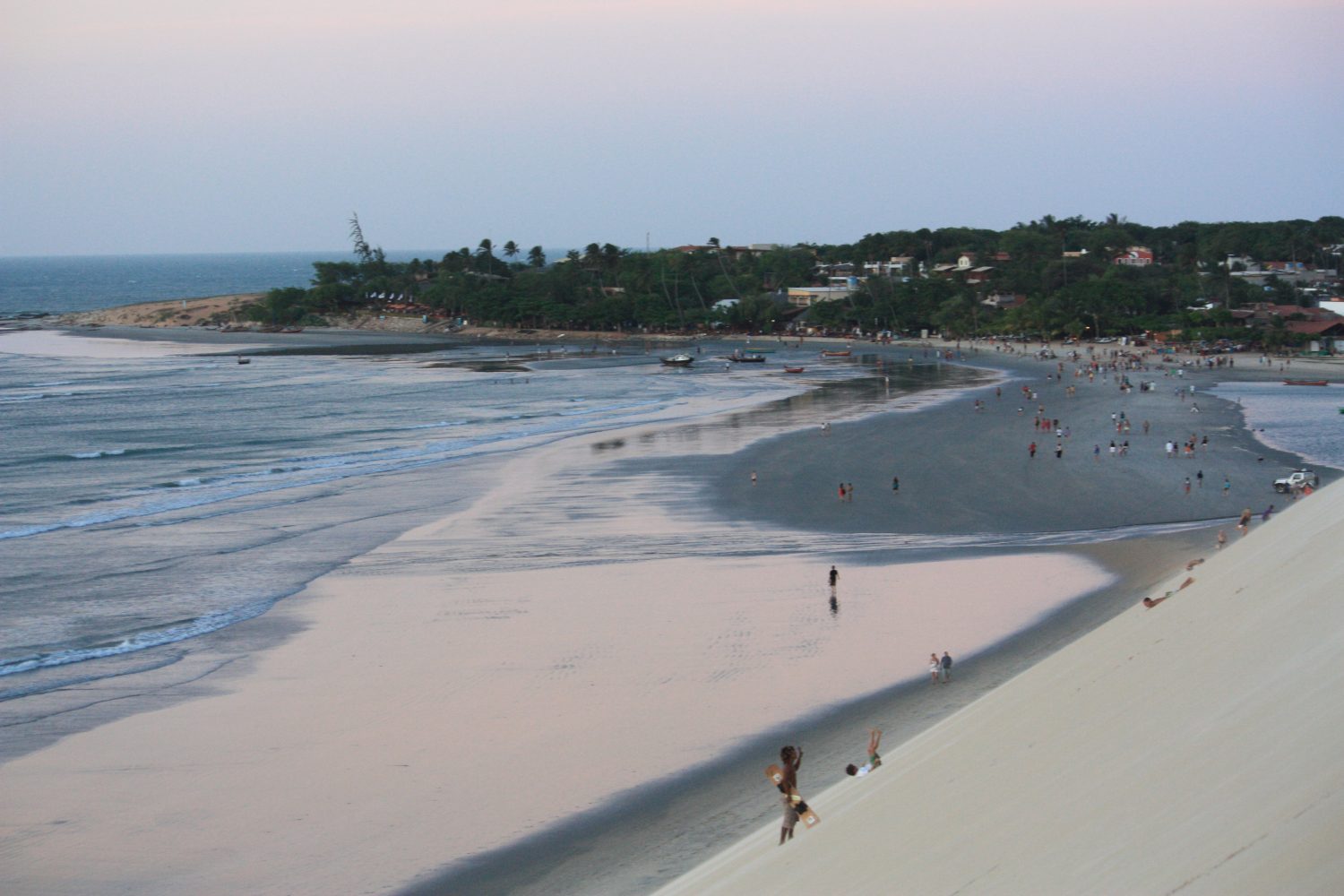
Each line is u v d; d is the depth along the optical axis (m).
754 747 31.52
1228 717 9.38
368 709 35.59
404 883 25.20
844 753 30.28
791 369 156.62
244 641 42.72
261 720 34.81
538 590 48.47
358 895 24.80
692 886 15.17
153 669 39.69
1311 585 11.00
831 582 46.59
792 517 63.09
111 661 40.66
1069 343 180.50
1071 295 193.00
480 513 65.31
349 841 27.17
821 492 70.19
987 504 65.94
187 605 47.78
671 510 65.44
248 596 48.97
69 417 118.81
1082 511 63.41
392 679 38.12
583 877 24.69
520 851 26.33
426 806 28.84
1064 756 10.86
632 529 60.47
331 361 187.62
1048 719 12.29
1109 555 50.38
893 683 36.03
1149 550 50.31
